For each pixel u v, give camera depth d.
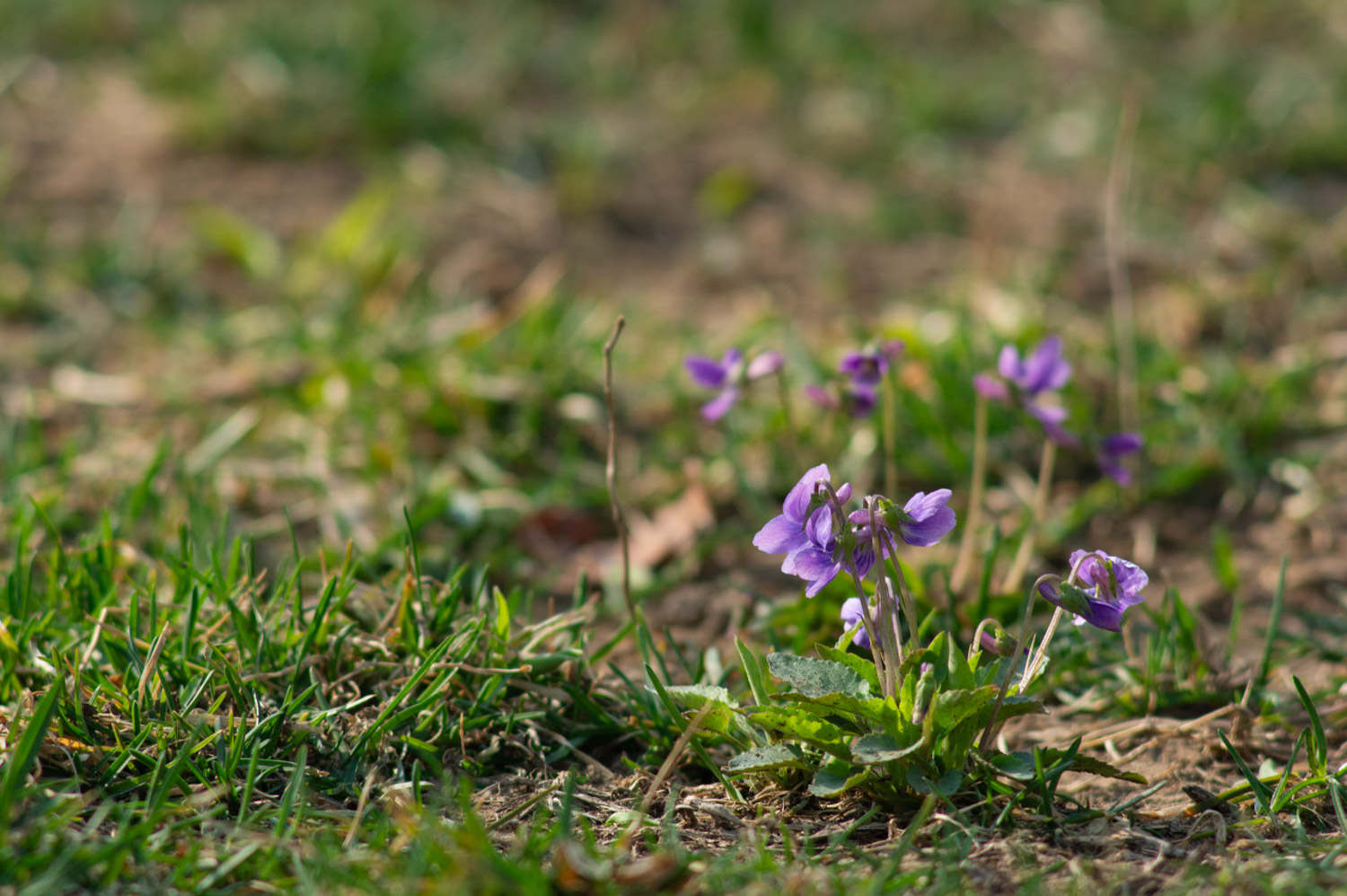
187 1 12.30
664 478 5.64
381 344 6.36
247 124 9.64
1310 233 8.33
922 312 7.34
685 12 13.02
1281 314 7.17
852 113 10.84
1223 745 3.65
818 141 10.42
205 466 5.33
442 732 3.44
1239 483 5.50
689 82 11.70
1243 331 6.86
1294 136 9.75
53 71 10.76
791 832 3.13
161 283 7.55
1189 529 5.30
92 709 3.32
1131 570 2.97
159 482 5.32
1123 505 5.44
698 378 4.27
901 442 5.65
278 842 2.80
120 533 4.74
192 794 3.10
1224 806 3.27
